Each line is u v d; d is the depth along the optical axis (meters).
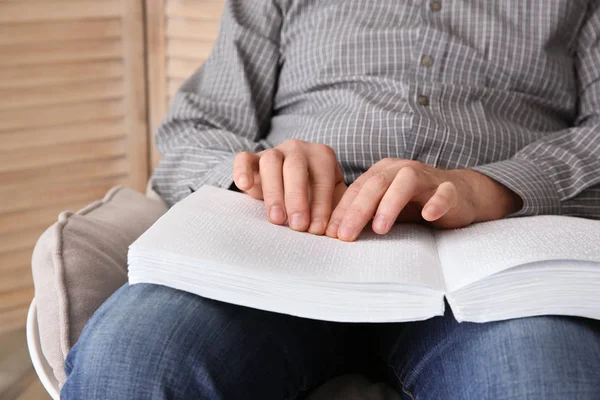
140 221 1.06
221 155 1.05
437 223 0.82
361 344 0.97
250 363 0.75
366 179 0.84
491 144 1.05
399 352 0.83
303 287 0.67
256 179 0.86
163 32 1.57
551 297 0.67
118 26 1.56
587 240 0.71
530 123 1.12
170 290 0.76
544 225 0.76
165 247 0.69
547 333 0.67
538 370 0.65
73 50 1.54
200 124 1.17
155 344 0.70
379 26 1.11
